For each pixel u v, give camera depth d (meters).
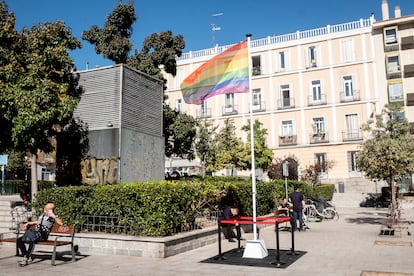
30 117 13.52
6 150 15.08
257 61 43.94
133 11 22.00
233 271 7.92
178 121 22.31
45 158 42.19
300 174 39.38
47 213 9.41
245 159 30.17
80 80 15.67
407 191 32.72
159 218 10.06
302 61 41.06
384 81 37.84
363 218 20.14
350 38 39.44
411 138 13.58
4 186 34.12
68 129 15.54
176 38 22.41
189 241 10.59
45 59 14.96
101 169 14.58
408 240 12.01
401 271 7.75
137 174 15.07
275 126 41.47
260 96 42.56
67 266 8.68
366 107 38.09
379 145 13.17
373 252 9.98
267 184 18.28
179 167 42.78
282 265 8.39
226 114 43.41
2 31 14.56
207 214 13.15
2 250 10.76
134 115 15.35
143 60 21.59
